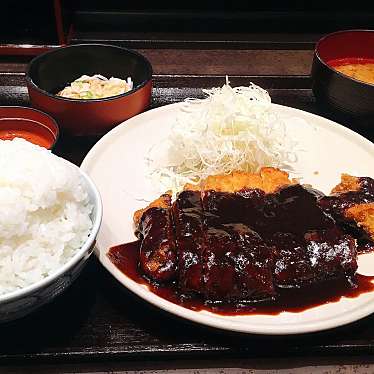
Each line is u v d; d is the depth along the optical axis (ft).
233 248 0.93
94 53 1.42
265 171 1.16
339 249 0.97
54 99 1.22
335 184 1.23
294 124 1.38
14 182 0.83
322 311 0.91
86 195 0.91
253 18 2.06
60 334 0.89
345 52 1.55
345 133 1.34
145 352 0.87
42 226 0.85
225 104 1.29
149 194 1.16
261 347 0.88
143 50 1.95
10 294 0.73
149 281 0.94
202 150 1.24
